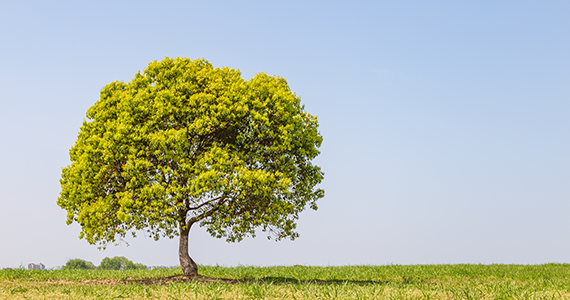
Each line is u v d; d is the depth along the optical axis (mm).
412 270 24969
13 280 18844
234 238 19922
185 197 17406
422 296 12500
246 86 18359
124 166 16781
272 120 18109
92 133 18266
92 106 19094
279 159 18203
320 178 20062
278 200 17750
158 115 17312
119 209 17219
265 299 11719
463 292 13016
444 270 24812
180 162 16953
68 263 57094
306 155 19484
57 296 12625
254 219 18359
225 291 13016
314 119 19969
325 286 13750
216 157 16766
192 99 17438
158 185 16281
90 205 17953
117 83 19438
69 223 18719
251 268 25281
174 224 17594
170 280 18031
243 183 16641
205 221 19078
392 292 12984
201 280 17766
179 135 16625
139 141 17234
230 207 17641
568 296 12953
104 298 12039
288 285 14812
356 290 13242
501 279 21172
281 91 18297
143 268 25156
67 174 19109
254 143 18547
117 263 58656
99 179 17562
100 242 18656
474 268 26156
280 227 19516
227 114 17359
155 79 18828
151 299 11977
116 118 18156
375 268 25766
